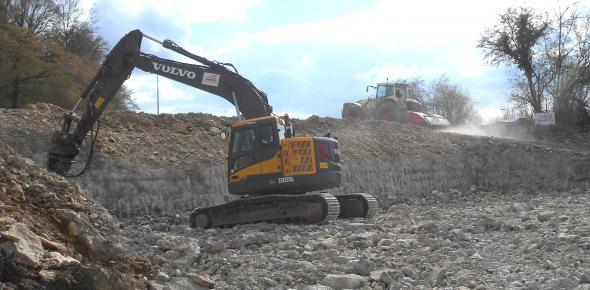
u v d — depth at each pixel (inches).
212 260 363.6
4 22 1462.8
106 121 880.9
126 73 600.4
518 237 424.5
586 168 1042.7
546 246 377.7
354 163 957.8
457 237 430.6
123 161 772.0
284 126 580.4
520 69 1537.9
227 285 301.0
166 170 786.8
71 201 297.4
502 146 1107.9
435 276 303.7
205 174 809.5
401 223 545.3
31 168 311.4
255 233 462.0
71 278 216.7
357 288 294.7
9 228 232.8
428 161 1029.2
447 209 679.1
